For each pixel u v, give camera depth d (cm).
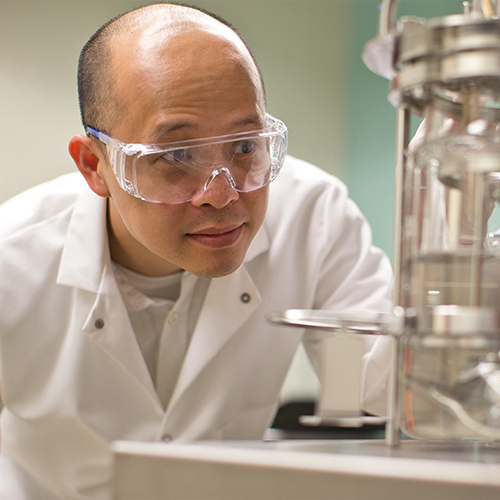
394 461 58
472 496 55
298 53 415
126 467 64
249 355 139
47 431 136
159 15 100
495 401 62
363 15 417
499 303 66
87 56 107
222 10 402
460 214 70
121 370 131
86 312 130
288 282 144
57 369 132
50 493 141
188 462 62
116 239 132
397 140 72
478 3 69
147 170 95
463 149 63
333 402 67
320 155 415
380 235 395
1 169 334
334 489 58
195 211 97
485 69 61
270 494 60
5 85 336
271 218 146
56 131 342
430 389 66
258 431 145
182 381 131
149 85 93
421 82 65
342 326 68
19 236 134
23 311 130
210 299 133
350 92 418
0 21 336
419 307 68
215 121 92
